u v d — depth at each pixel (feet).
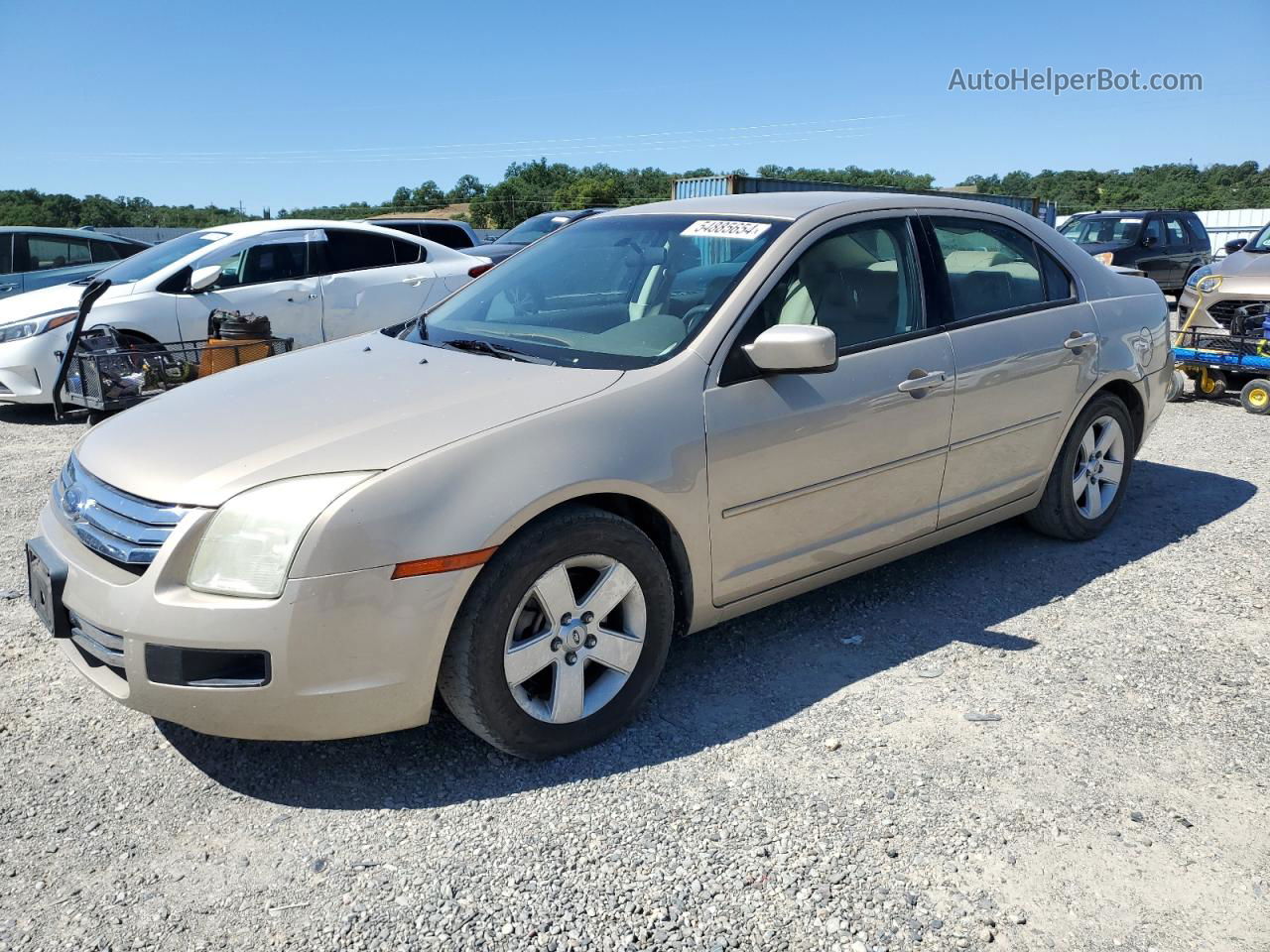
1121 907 7.88
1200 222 64.34
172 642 8.48
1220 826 8.90
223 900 7.93
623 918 7.73
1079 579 14.65
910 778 9.59
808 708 10.97
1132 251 58.95
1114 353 15.43
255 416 10.00
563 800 9.26
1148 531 16.83
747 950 7.41
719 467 10.61
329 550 8.45
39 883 8.13
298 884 8.13
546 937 7.52
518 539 9.26
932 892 8.04
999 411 13.64
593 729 10.05
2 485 20.21
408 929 7.60
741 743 10.27
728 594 11.18
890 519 12.65
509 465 9.20
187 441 9.61
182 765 9.89
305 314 30.55
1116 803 9.22
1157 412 16.93
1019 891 8.06
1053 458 14.98
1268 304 26.23
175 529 8.63
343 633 8.58
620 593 10.04
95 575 8.96
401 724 9.16
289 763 9.91
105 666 9.43
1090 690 11.35
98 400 23.17
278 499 8.60
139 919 7.71
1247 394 26.45
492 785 9.53
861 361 11.96
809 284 11.84
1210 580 14.60
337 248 31.94
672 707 11.03
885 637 12.78
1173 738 10.36
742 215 12.62
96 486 9.51
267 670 8.51
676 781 9.57
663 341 11.02
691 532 10.51
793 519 11.48
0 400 27.02
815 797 9.29
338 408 10.00
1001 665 11.95
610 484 9.70
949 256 13.50
